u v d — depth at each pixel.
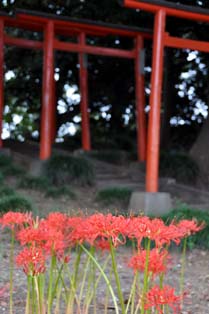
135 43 13.18
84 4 13.72
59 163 10.83
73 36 13.70
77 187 10.78
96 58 16.44
